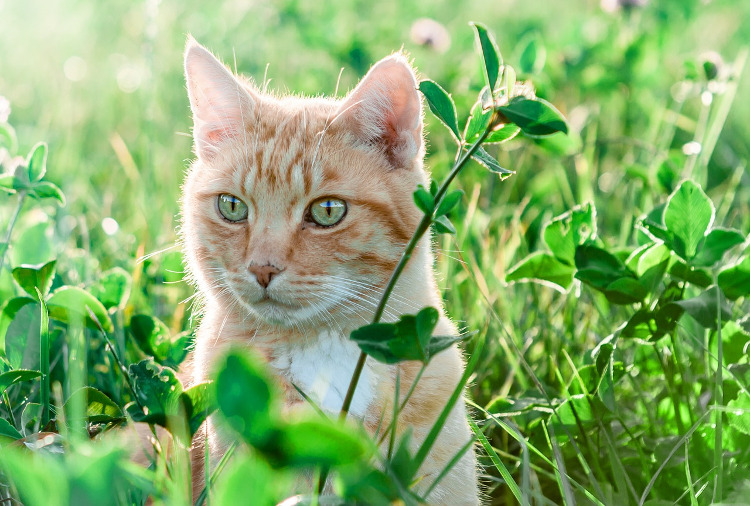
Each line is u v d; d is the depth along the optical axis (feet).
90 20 5.64
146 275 3.01
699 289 2.69
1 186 2.64
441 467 2.36
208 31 5.02
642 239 2.64
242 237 2.46
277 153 2.45
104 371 2.71
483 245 3.07
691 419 2.47
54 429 2.32
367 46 4.58
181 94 4.49
